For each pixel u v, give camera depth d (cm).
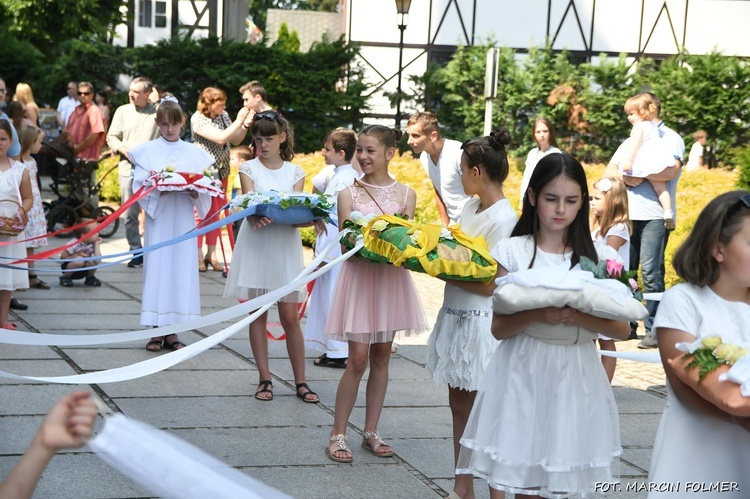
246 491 157
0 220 670
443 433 516
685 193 1228
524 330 328
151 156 678
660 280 772
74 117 1292
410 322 470
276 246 565
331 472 445
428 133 644
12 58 2344
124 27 2764
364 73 2448
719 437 284
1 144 694
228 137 923
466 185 418
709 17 2438
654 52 2450
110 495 397
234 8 2888
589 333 327
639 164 755
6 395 534
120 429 161
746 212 285
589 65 2173
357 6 2445
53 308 812
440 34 2456
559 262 340
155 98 1144
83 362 625
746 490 285
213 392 574
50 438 167
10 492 164
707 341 270
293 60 2141
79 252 926
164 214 672
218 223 527
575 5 2445
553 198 331
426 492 425
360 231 445
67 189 1259
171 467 157
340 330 463
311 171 1370
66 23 2447
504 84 2197
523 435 321
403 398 584
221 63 2131
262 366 569
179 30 2739
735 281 289
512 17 2452
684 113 2114
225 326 771
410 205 491
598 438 326
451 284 412
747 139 2133
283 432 503
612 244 628
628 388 632
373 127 485
